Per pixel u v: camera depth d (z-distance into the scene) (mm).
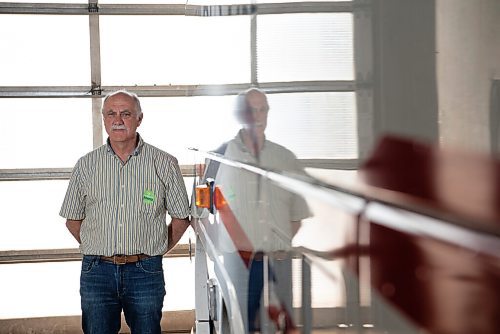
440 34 645
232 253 1949
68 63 7527
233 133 1838
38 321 7289
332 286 940
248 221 1629
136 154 4727
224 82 2004
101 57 7570
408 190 693
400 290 704
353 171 852
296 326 1151
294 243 1147
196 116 3238
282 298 1255
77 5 7473
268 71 1324
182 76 7676
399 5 726
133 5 7562
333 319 935
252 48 1494
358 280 835
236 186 1828
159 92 7645
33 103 7492
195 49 3137
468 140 597
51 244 7617
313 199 1025
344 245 884
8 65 7438
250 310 1624
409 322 680
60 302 7582
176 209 4855
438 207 630
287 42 1166
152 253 4773
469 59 602
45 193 7570
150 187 4742
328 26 945
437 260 625
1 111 7453
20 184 7535
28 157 7531
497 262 537
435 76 651
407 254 687
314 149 1016
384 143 758
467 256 576
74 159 7586
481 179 572
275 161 1280
